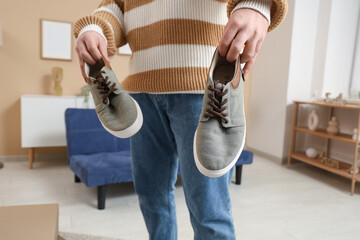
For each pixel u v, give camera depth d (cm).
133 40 79
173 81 68
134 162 87
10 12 297
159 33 70
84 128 254
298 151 336
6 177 260
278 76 341
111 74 68
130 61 84
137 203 212
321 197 238
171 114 73
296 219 196
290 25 320
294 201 227
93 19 72
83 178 198
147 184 87
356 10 312
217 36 69
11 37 300
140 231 173
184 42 68
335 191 253
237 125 58
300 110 335
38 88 315
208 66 68
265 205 218
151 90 72
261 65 371
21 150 316
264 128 367
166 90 69
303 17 320
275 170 310
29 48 307
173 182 89
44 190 232
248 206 215
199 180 68
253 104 388
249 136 398
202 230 71
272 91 351
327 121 326
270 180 276
